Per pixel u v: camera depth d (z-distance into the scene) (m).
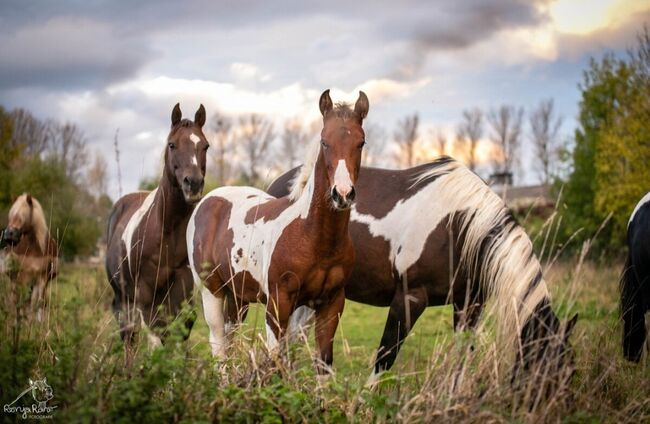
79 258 20.95
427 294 4.99
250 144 47.97
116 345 3.28
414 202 5.04
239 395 3.24
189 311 3.57
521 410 3.26
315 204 4.10
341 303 4.48
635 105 16.17
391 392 3.60
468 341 3.55
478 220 4.68
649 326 4.84
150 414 2.90
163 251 5.50
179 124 5.60
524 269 4.24
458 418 3.16
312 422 3.29
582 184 19.23
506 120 56.84
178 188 5.43
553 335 3.55
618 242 16.73
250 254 4.59
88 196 23.28
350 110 4.12
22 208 7.68
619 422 3.41
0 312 3.37
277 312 4.07
